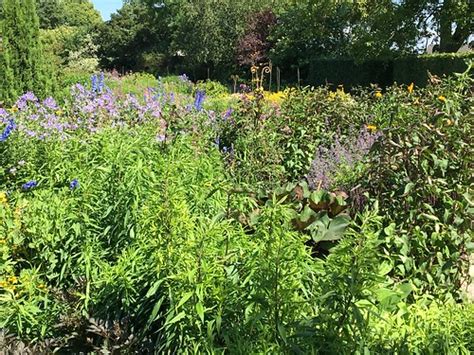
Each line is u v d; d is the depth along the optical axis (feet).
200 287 9.19
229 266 10.14
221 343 9.53
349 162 20.25
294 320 9.00
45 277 13.04
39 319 11.59
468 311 10.43
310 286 9.90
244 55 113.19
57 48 156.35
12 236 13.32
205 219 11.39
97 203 12.89
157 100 31.04
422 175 13.50
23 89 38.42
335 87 95.66
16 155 18.47
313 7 96.99
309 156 22.34
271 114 24.13
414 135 13.87
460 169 13.65
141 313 10.84
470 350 9.53
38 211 13.62
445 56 76.28
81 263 12.19
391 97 25.27
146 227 10.78
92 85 28.09
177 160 13.94
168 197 10.51
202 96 26.48
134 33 158.20
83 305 11.29
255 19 114.62
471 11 77.71
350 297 8.39
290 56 107.45
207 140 21.54
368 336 8.91
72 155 16.11
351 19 96.12
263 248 9.25
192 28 125.49
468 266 13.56
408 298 12.42
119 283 10.92
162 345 9.80
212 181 13.82
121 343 10.28
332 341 8.55
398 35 81.92
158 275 9.96
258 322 8.95
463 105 15.66
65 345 11.04
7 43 38.06
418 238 13.00
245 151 21.31
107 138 15.06
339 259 8.76
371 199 13.94
